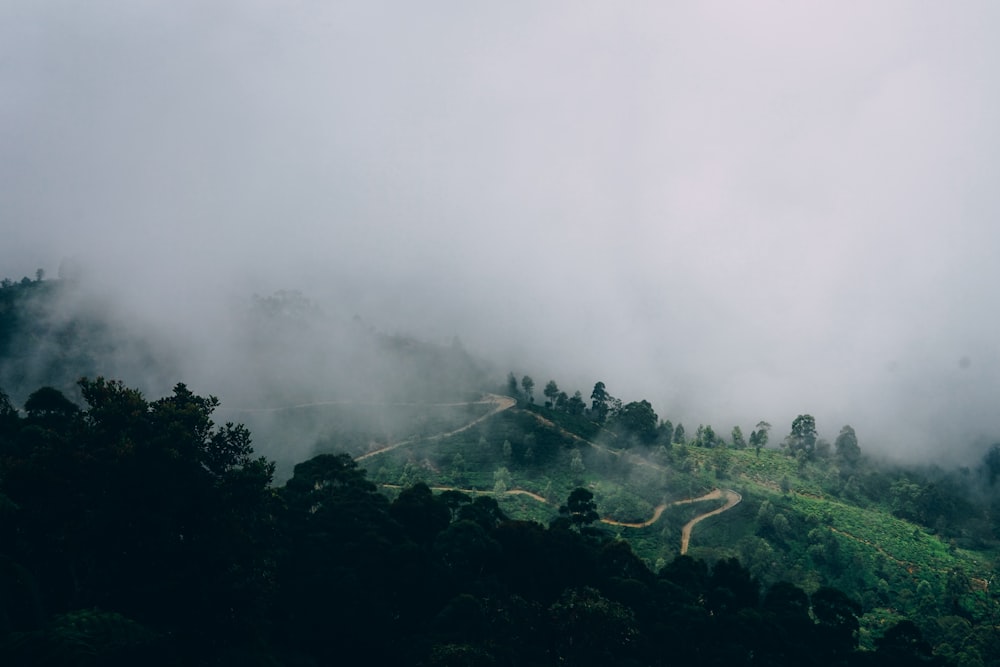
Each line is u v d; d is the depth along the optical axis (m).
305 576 52.09
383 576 54.66
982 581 138.62
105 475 35.97
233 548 38.47
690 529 142.25
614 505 142.25
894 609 123.00
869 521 164.00
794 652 64.25
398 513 65.25
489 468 161.62
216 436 43.19
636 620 60.41
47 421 57.19
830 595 70.88
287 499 60.44
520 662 53.09
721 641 62.34
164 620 35.38
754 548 131.25
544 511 137.25
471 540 61.50
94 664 25.66
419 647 49.25
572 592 59.72
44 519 33.94
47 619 30.38
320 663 48.75
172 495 37.31
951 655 100.56
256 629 39.34
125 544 35.66
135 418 38.41
